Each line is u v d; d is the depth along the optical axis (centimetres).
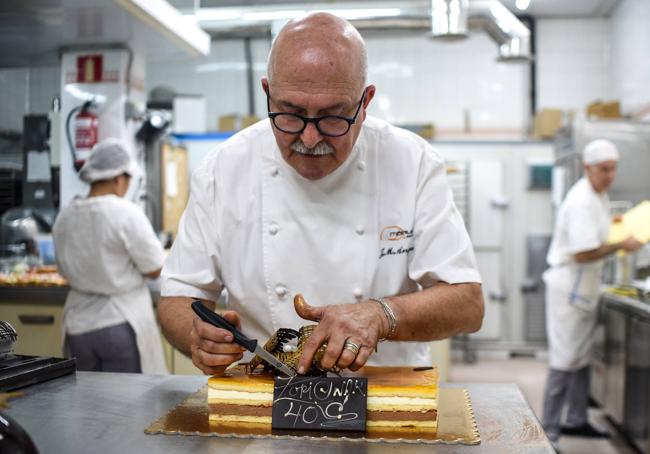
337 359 119
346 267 152
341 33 124
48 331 317
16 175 390
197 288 154
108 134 363
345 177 151
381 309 129
